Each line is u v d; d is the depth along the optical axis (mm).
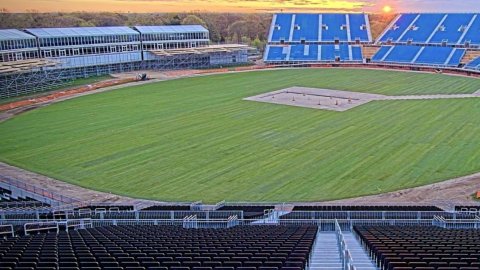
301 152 42938
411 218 26688
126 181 37094
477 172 36719
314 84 81625
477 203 30984
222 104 65438
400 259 13234
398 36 114250
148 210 29297
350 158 40844
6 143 48500
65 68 89500
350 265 11219
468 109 58344
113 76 94188
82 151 45031
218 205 30969
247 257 14070
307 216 27359
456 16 113750
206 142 46844
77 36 91500
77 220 26312
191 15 162875
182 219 26422
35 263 13305
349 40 116688
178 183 36375
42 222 25453
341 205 30344
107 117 59125
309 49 114500
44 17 139125
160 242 17438
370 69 101250
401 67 102625
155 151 44344
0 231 24266
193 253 14914
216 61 110250
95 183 36875
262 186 35281
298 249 15000
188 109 62562
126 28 102438
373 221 25859
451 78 85938
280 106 63219
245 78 90750
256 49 132625
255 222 26484
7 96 73562
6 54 81625
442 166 38219
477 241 16703
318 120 54906
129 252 15320
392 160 40000
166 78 92125
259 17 172500
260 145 45375
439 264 12547
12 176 38688
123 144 46938
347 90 74812
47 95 74750
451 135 46844
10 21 130125
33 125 56125
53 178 38156
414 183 34938
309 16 125125
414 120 53562
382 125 51719
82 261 13836
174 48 107250
